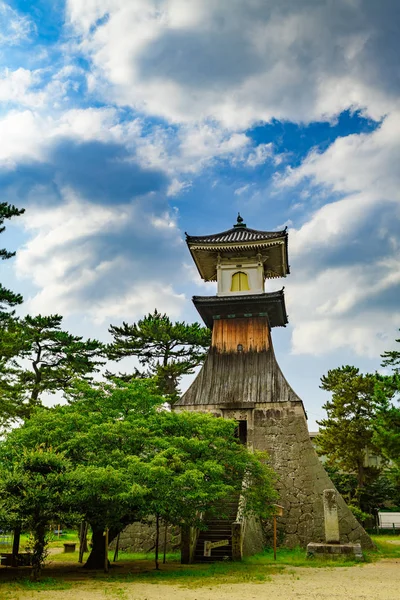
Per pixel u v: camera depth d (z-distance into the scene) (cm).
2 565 2039
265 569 1909
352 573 1828
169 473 1780
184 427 2184
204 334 4284
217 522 2539
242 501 2556
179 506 1884
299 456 3083
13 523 1575
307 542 2828
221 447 2225
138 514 1891
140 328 4362
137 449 1994
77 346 3912
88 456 1897
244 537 2438
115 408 2142
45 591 1366
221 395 3388
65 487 1638
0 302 2538
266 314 3650
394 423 2220
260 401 3303
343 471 5122
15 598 1247
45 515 1600
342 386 4925
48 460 1662
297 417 3203
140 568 1966
